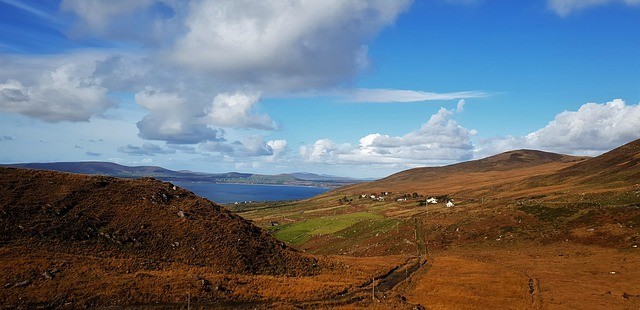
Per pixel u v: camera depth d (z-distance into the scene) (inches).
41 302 1600.6
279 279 2313.0
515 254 3385.8
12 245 1989.4
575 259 2982.3
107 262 2049.7
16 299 1585.9
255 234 2972.4
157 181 3287.4
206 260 2386.8
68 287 1727.4
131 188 2928.2
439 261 3289.9
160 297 1790.1
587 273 2556.6
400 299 2129.7
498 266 2962.6
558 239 3563.0
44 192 2512.3
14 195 2372.0
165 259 2293.3
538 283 2397.9
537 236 3730.3
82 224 2333.9
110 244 2266.2
